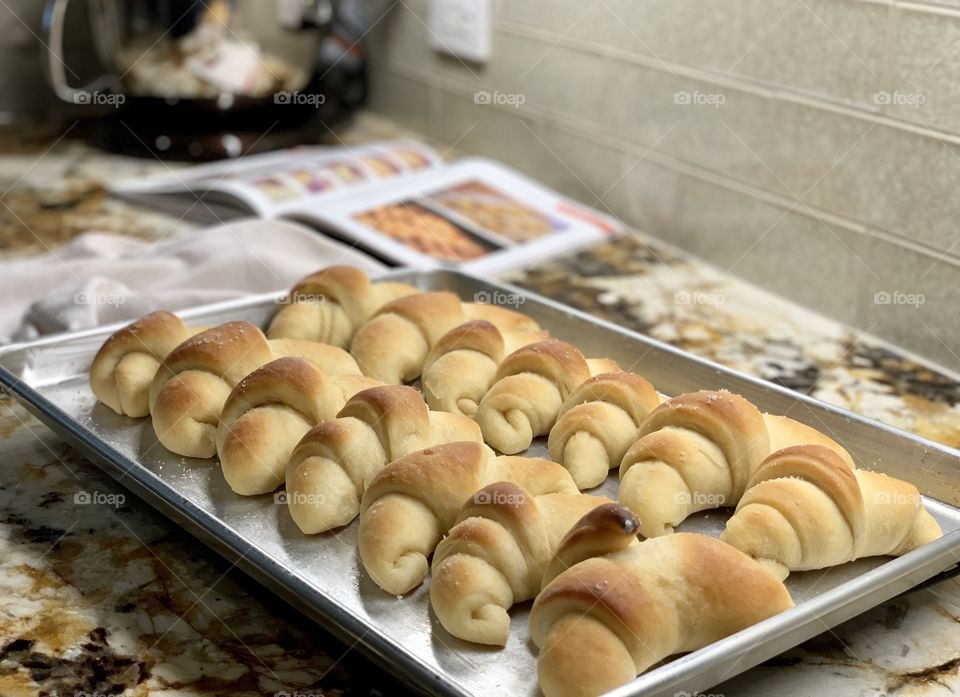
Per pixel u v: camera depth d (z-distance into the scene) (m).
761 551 0.49
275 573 0.49
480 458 0.53
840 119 0.79
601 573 0.44
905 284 0.78
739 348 0.80
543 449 0.63
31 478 0.63
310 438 0.56
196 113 1.14
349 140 1.23
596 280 0.92
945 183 0.73
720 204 0.92
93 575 0.55
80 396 0.70
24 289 0.86
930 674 0.47
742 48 0.86
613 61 0.98
